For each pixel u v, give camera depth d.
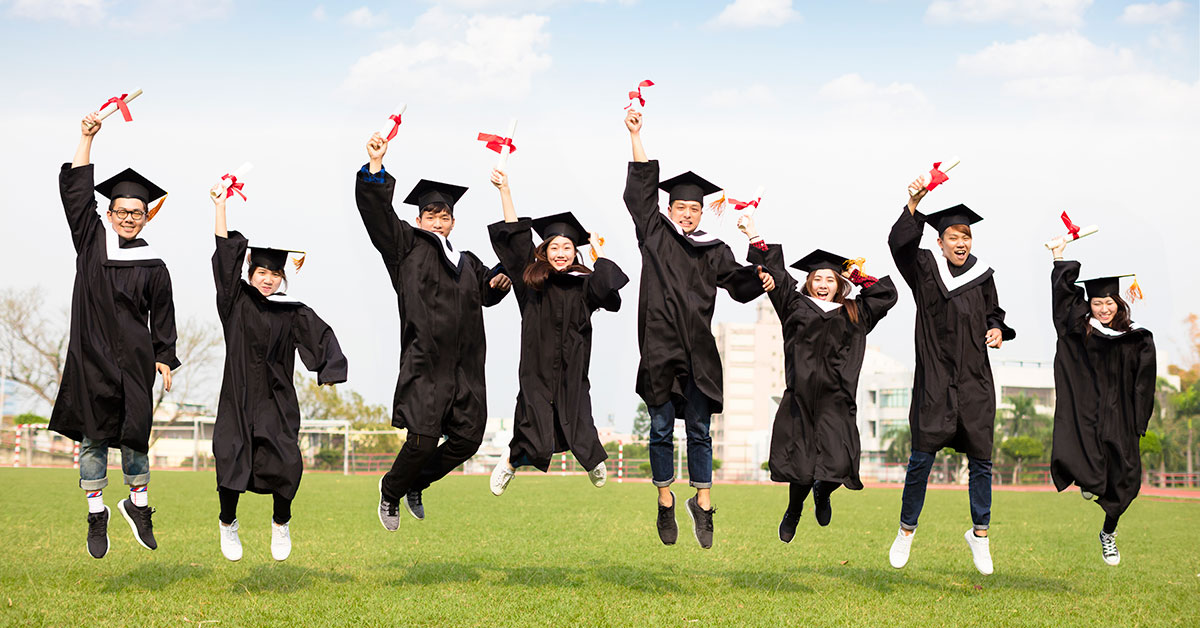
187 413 51.78
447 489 23.27
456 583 7.30
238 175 6.88
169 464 52.75
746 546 10.36
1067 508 19.73
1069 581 8.08
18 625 5.54
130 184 6.76
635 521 13.59
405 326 6.51
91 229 6.66
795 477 6.91
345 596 6.61
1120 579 8.23
